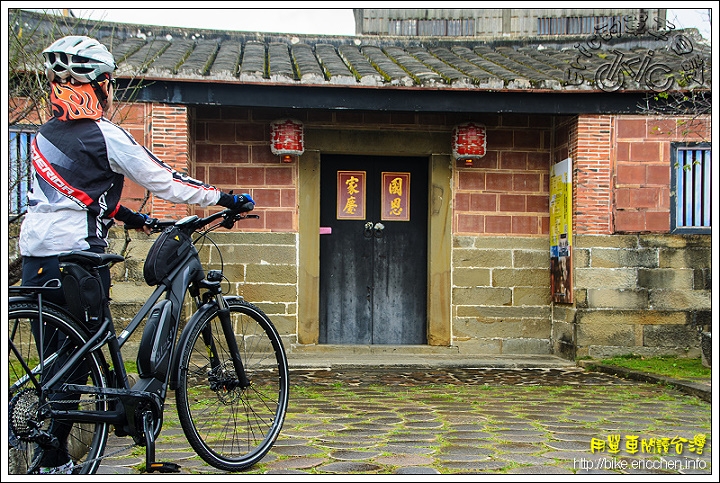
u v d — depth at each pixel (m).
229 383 3.86
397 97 8.46
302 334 9.23
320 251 9.57
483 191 9.48
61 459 3.25
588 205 8.81
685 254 8.91
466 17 13.21
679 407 5.96
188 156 8.57
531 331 9.48
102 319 3.28
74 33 8.14
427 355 9.21
